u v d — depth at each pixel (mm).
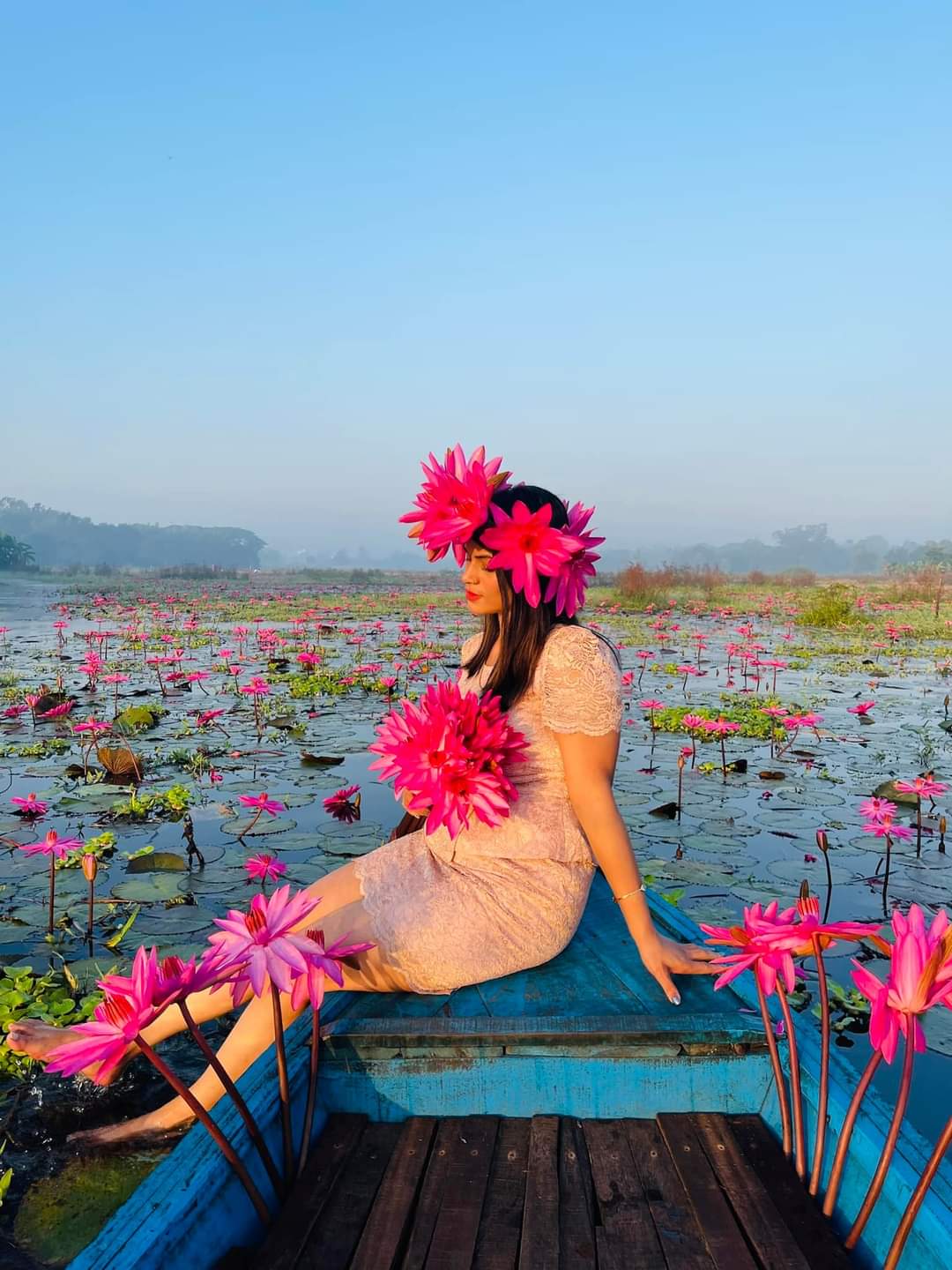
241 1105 1523
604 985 2139
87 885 4070
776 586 41812
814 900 1497
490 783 1906
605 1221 1498
